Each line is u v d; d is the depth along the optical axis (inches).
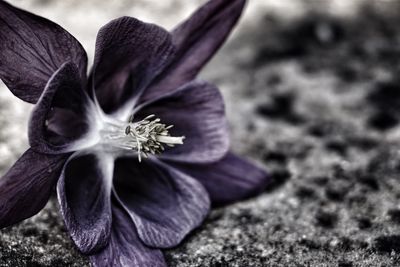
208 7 10.2
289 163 11.4
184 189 10.2
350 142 11.8
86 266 9.7
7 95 12.1
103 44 9.5
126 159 10.2
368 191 10.9
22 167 9.1
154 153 10.0
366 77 12.8
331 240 10.2
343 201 10.8
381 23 13.8
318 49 13.3
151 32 9.8
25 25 9.2
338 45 13.4
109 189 9.9
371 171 11.3
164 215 10.0
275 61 13.1
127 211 9.8
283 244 10.1
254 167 10.6
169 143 9.9
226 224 10.4
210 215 10.6
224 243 10.1
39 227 10.1
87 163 9.9
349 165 11.4
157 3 14.1
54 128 9.7
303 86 12.7
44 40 9.3
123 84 10.1
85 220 9.6
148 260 9.6
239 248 10.0
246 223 10.4
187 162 10.4
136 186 10.2
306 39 13.5
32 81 9.4
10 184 9.1
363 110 12.3
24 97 9.4
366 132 11.9
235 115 12.2
